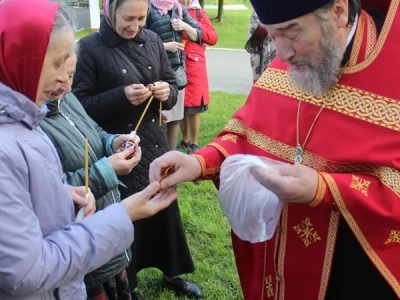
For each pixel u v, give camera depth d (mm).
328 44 1445
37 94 1364
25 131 1358
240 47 13070
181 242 2893
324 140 1586
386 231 1520
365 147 1511
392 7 1547
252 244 1910
